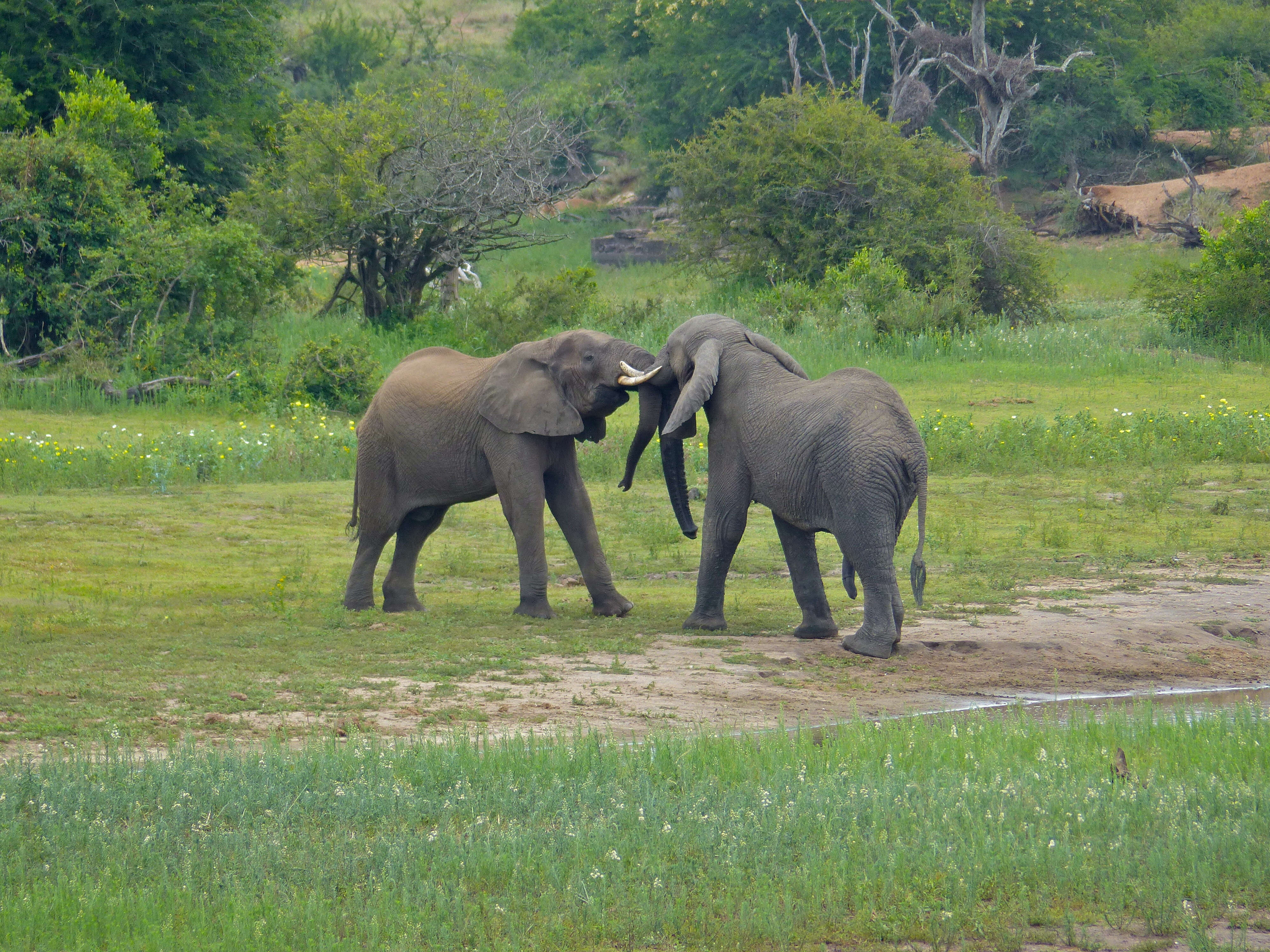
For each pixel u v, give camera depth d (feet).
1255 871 19.52
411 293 127.95
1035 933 18.25
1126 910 18.83
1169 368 108.88
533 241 133.69
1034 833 21.31
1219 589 47.11
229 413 89.30
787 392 38.88
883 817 21.83
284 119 127.65
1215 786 23.34
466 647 37.78
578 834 20.93
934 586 47.52
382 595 47.73
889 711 32.60
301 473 72.33
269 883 19.13
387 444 43.78
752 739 27.48
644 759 25.43
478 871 19.85
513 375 42.09
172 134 135.23
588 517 43.75
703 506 64.59
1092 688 35.58
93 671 34.06
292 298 131.13
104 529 55.98
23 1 131.54
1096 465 74.49
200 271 100.68
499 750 26.43
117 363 95.55
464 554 53.57
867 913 18.54
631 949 17.70
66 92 131.64
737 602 45.98
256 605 43.91
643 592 47.85
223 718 29.86
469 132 124.16
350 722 29.78
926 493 37.47
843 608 45.14
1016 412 91.71
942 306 122.42
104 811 22.15
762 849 20.59
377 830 22.02
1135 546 54.95
